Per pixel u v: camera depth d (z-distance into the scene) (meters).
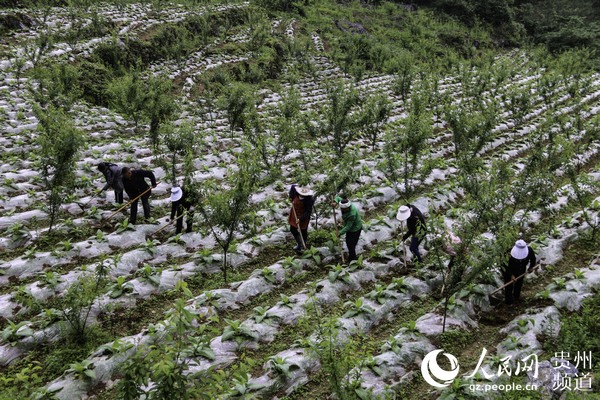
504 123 24.80
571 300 9.83
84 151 17.91
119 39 31.44
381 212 14.93
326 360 6.68
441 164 18.22
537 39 57.06
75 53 28.27
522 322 9.00
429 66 39.56
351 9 55.62
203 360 8.06
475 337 9.23
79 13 34.47
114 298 9.75
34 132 19.22
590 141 20.17
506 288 9.93
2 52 25.77
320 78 36.50
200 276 10.88
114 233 12.48
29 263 10.95
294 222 11.59
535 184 12.44
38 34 29.31
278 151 17.06
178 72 31.95
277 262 11.50
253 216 10.91
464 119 17.84
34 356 8.30
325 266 11.41
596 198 15.29
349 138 18.34
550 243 12.30
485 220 10.77
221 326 9.20
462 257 8.68
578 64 41.31
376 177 17.33
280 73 37.31
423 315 9.57
